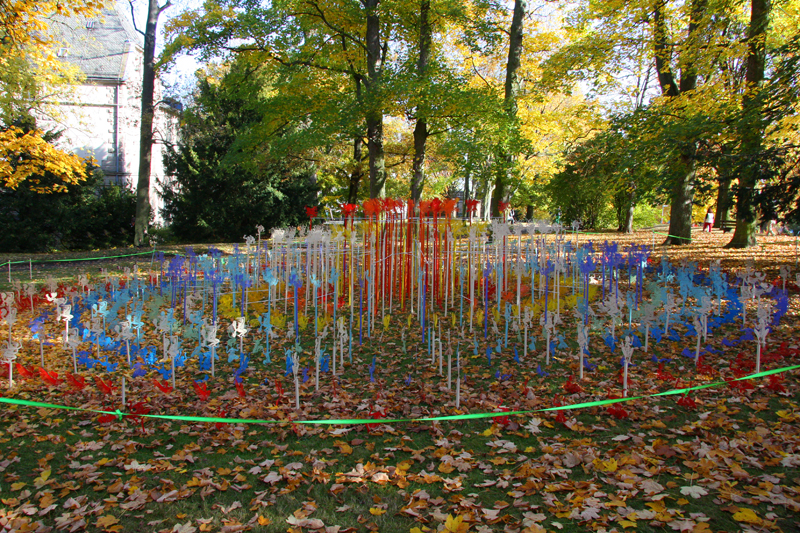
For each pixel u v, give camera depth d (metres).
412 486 3.13
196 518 2.85
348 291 9.11
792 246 13.64
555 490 3.03
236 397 4.55
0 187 19.03
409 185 26.75
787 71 9.20
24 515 2.88
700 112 10.91
